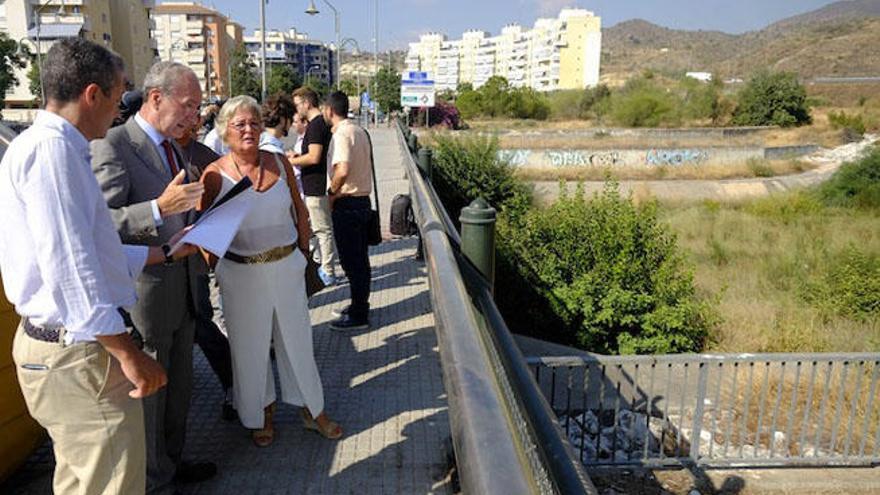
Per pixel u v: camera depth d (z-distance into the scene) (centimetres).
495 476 106
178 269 282
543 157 4031
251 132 315
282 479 319
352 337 511
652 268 848
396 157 2066
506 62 18638
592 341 842
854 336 1011
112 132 272
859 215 2781
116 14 7969
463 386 142
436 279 228
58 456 218
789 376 718
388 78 6962
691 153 4188
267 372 341
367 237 520
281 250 332
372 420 378
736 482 526
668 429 597
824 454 557
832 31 17900
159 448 286
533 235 870
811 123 6600
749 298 1279
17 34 7050
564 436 150
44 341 205
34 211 188
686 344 852
